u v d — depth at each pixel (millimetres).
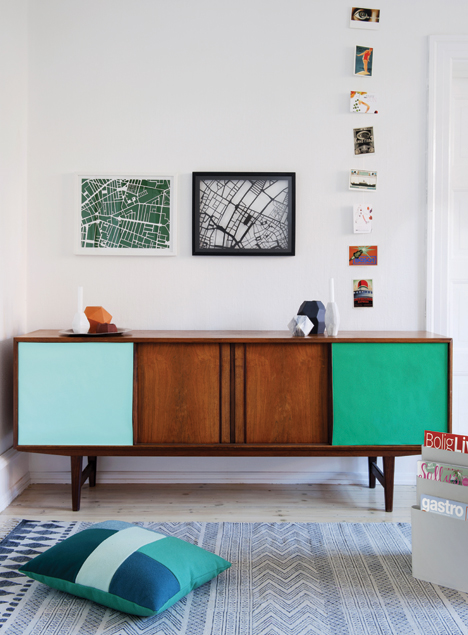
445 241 2365
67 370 1972
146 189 2369
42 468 2396
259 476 2406
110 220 2367
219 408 1979
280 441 1984
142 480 2400
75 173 2342
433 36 2330
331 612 1360
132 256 2385
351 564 1620
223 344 1967
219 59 2357
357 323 2395
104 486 2359
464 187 2490
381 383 1959
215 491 2299
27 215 2363
